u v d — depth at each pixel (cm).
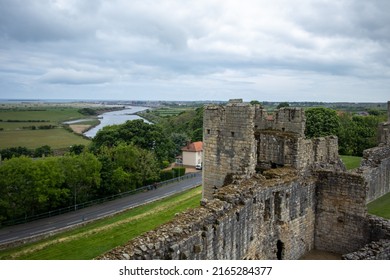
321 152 3800
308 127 9850
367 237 3300
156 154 10919
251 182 2847
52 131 18412
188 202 6184
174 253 1825
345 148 9850
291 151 3400
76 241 4712
